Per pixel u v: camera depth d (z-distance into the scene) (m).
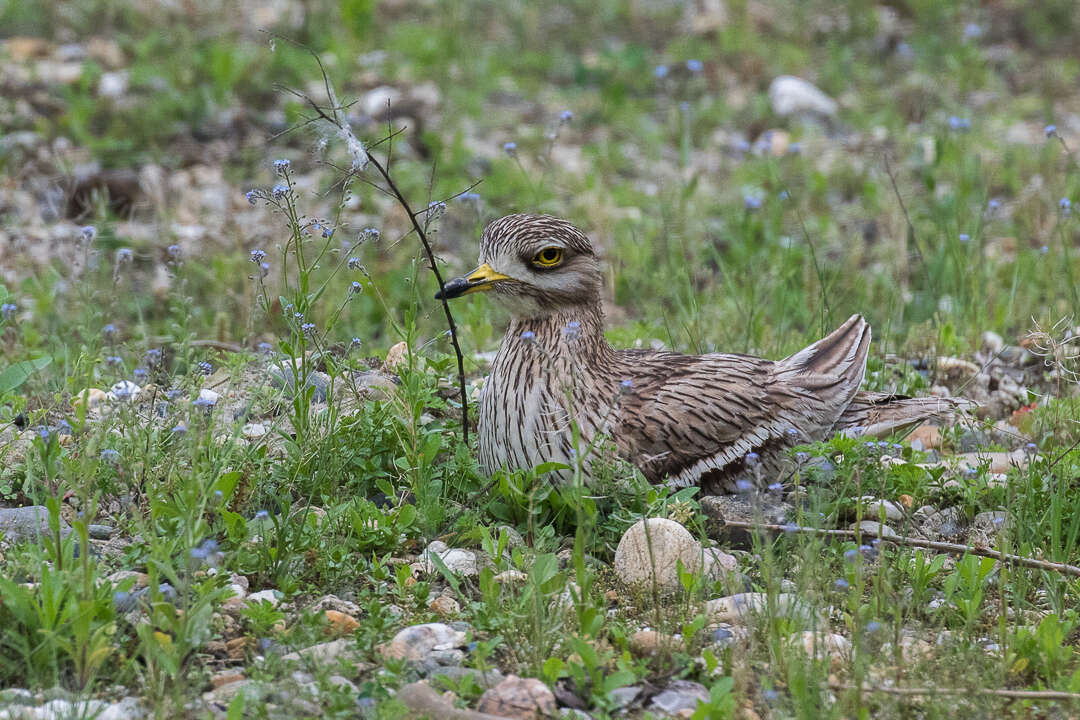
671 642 8.02
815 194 19.81
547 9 28.88
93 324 13.28
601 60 25.81
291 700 7.25
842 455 10.19
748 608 8.29
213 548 8.15
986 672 7.81
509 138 22.25
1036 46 27.66
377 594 8.52
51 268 14.91
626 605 8.70
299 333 9.74
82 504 9.06
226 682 7.57
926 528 10.09
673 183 20.27
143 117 21.23
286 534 8.86
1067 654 8.05
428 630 8.02
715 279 17.19
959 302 14.87
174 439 9.56
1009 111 24.17
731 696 7.29
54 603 7.43
